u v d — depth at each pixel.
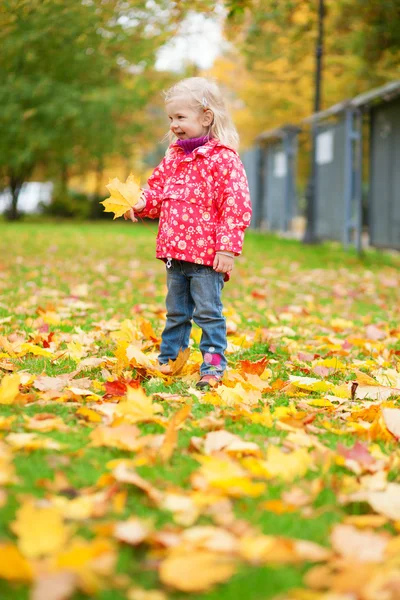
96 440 2.16
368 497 1.83
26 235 15.41
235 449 2.15
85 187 35.09
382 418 2.49
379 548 1.54
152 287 7.09
